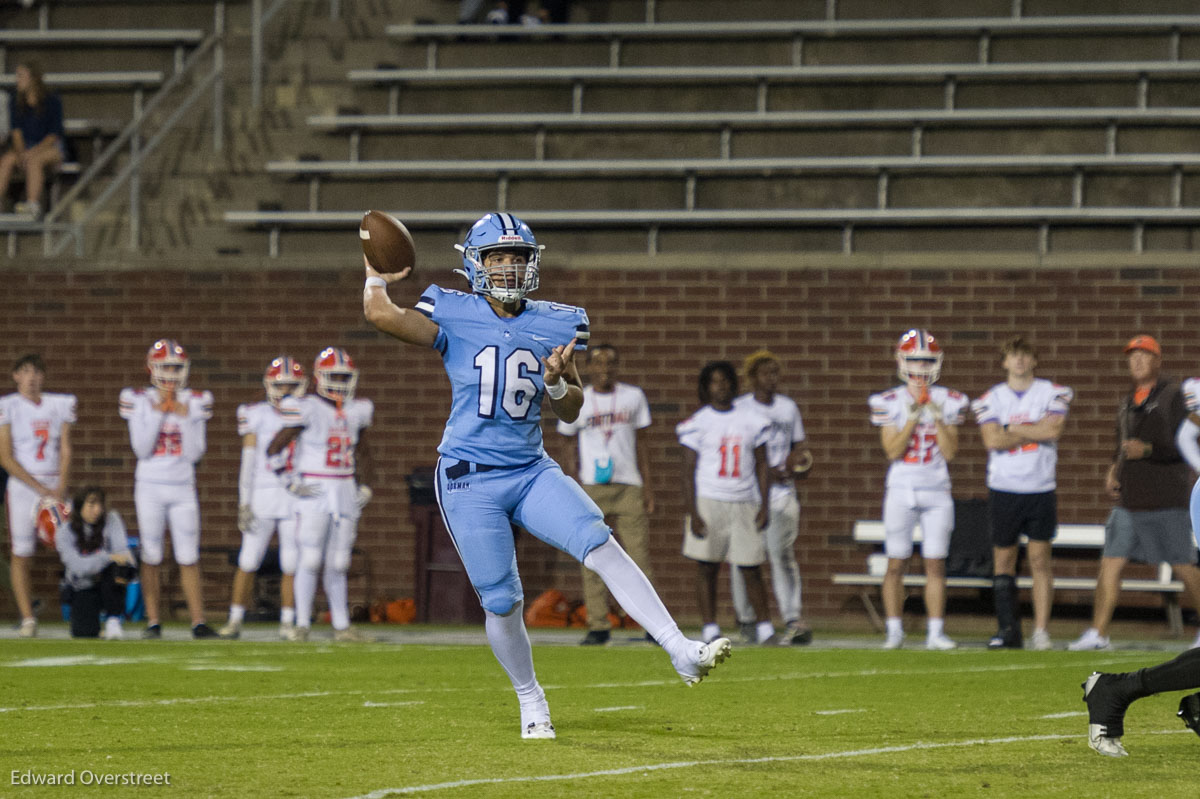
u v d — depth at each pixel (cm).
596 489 4112
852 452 4994
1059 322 4928
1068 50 5841
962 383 4966
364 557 5166
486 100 6025
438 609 4906
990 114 5519
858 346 5016
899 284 5009
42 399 4316
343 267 5284
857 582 4781
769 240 5488
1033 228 5347
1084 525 4734
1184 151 5488
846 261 5044
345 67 6212
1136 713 2405
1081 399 4903
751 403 4131
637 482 4144
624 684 2852
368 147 5928
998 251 5350
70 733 2014
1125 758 1850
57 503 4166
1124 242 5291
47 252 5778
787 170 5588
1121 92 5638
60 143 6138
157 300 5356
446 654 3556
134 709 2325
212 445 5288
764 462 4091
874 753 1884
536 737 1975
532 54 6156
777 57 6025
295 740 1956
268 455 4047
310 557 4038
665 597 5034
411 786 1571
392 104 6059
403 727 2111
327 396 4078
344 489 4075
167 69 6538
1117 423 3912
